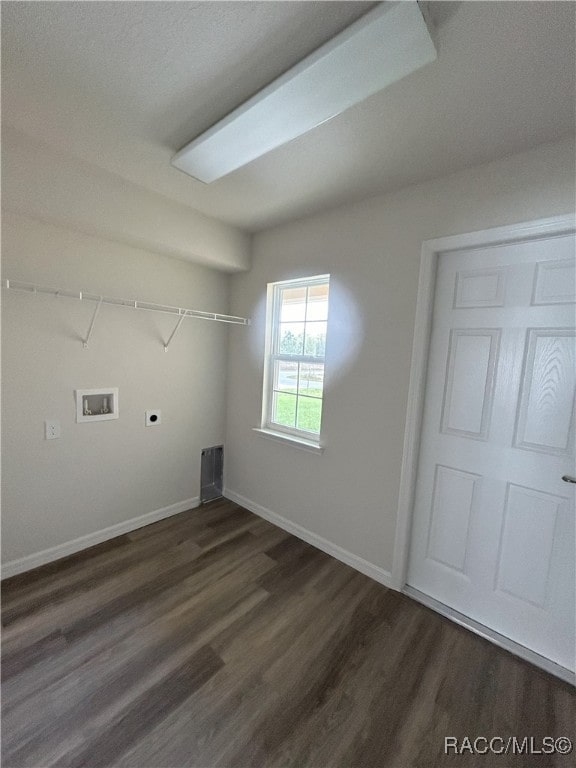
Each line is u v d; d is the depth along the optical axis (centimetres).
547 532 149
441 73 107
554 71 104
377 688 135
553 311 143
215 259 241
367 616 173
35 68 113
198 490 289
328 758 111
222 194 199
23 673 134
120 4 91
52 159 163
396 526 192
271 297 263
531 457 151
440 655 151
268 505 269
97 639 151
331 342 217
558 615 147
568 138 134
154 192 201
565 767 111
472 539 170
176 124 141
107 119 139
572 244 138
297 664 144
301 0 87
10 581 187
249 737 116
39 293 186
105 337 216
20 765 105
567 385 141
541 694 135
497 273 156
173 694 129
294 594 187
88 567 202
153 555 217
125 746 111
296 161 161
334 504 222
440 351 176
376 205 192
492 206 153
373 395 198
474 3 86
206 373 281
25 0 90
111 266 212
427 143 143
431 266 172
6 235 171
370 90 109
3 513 185
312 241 225
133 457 241
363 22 89
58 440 202
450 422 175
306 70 103
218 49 104
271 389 274
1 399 179
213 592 186
